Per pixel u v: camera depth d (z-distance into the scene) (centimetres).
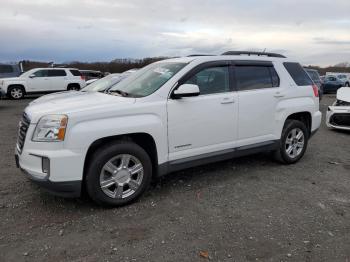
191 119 454
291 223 375
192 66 466
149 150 440
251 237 344
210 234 349
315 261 305
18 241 333
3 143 740
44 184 368
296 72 604
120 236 344
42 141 369
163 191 462
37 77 1989
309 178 526
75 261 302
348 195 461
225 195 452
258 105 527
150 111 419
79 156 373
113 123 392
